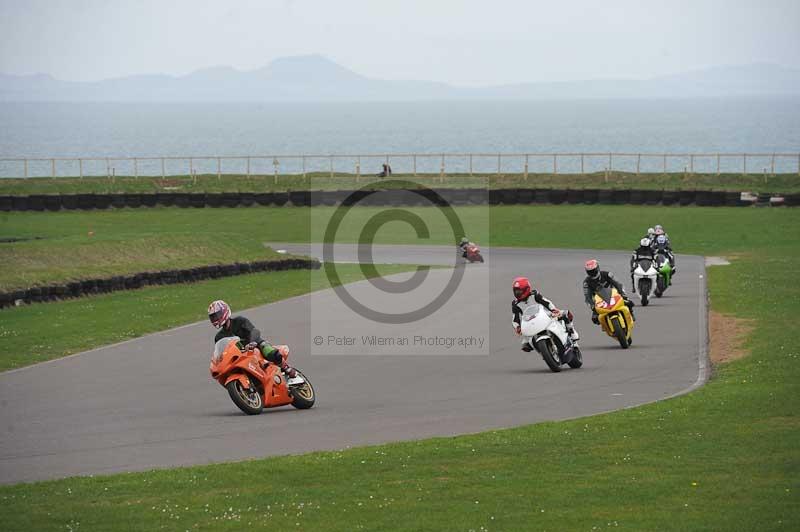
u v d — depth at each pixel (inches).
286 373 2014.0
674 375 2330.2
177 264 4758.9
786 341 2662.4
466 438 1676.9
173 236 5349.4
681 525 1179.9
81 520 1235.9
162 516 1249.4
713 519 1197.7
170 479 1427.2
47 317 3435.0
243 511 1268.5
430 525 1201.4
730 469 1427.2
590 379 2309.3
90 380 2363.4
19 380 2368.4
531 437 1673.2
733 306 3501.5
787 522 1177.4
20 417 1943.9
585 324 3267.7
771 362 2370.8
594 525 1189.1
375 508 1275.8
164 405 2062.0
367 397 2143.2
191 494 1352.1
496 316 3506.4
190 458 1587.1
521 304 3786.9
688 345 2773.1
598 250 6565.0
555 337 2425.0
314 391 2230.6
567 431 1717.5
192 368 2527.1
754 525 1170.6
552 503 1284.4
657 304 3705.7
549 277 4778.5
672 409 1889.8
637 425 1749.5
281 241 7214.6
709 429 1695.4
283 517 1241.4
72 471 1514.5
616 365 2496.3
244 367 1942.7
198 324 3351.4
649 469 1443.2
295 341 2979.8
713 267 5196.9
